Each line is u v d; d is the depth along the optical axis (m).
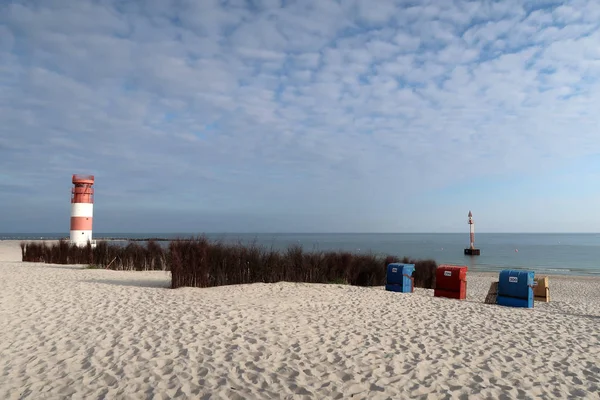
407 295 12.91
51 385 5.01
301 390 4.97
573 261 48.50
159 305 9.74
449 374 5.64
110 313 8.83
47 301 10.09
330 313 9.47
